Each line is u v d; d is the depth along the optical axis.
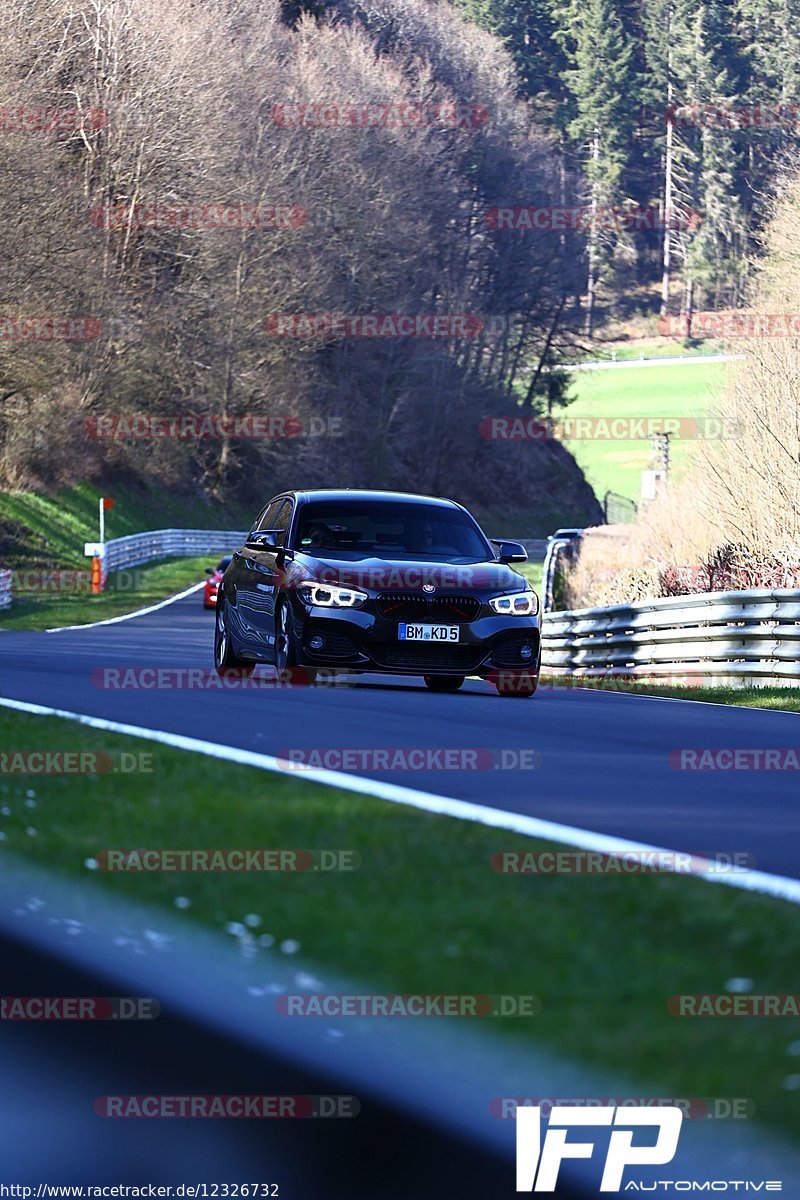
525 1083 9.87
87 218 191.50
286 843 17.78
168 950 13.65
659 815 21.75
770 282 108.56
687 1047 10.20
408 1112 10.05
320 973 12.44
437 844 17.72
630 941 13.08
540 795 23.28
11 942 14.48
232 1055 11.34
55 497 186.75
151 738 28.42
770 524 86.44
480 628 43.19
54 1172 9.84
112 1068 11.31
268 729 31.03
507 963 12.30
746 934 13.45
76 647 71.88
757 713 42.16
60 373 185.88
